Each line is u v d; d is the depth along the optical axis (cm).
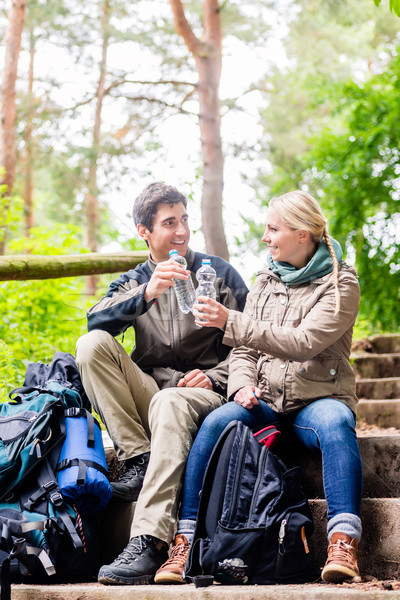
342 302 239
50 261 389
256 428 243
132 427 263
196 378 263
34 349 457
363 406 473
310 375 241
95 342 264
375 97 780
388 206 735
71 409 256
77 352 267
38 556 227
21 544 225
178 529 229
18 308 468
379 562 222
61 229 503
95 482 239
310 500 238
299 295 250
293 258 253
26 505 235
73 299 477
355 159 750
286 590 191
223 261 298
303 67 1002
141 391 271
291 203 251
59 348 459
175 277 262
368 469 255
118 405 263
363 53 1038
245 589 197
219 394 266
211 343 281
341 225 739
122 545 259
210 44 626
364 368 555
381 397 509
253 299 260
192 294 276
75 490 238
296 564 212
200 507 220
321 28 969
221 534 214
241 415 240
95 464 244
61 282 465
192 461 233
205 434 235
